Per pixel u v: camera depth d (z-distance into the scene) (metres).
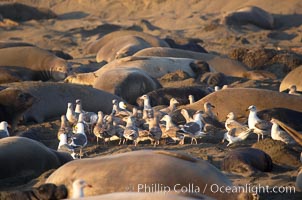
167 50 45.31
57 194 16.48
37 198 16.44
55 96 32.53
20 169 20.53
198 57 45.25
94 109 33.34
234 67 44.56
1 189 19.53
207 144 24.89
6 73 39.47
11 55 43.97
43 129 28.97
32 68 43.72
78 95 33.09
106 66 41.59
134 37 51.38
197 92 34.47
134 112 29.39
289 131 22.39
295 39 60.88
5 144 20.66
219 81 39.44
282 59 45.84
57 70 43.47
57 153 21.67
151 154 17.03
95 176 16.80
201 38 63.44
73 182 16.81
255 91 30.23
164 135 25.23
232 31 65.56
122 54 48.38
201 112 26.80
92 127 27.92
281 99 29.92
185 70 42.09
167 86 38.94
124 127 25.95
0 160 20.31
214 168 16.86
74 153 23.48
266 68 45.97
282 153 21.97
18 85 32.78
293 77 36.50
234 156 20.73
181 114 29.75
